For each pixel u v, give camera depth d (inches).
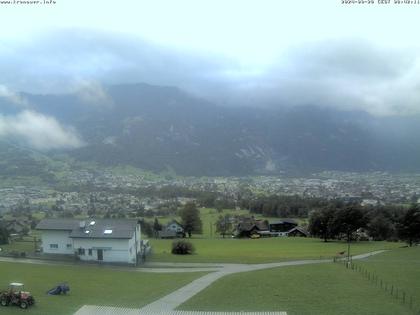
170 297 2031.3
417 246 4156.0
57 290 2042.3
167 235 5930.1
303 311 1760.6
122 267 3102.9
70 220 3587.6
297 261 3319.4
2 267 2938.0
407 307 1786.4
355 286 2161.7
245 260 3390.7
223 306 1862.7
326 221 5295.3
